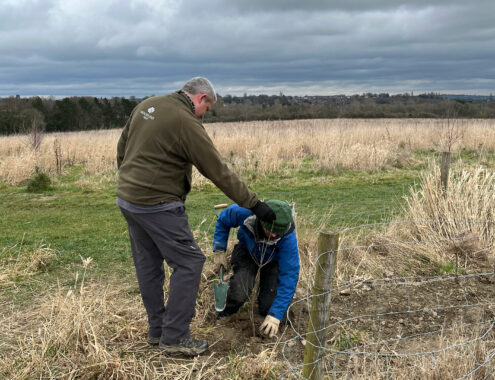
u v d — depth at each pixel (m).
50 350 2.92
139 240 2.86
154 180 2.62
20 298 3.85
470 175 5.73
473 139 15.23
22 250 5.09
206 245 4.94
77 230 6.04
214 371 2.80
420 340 3.24
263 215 2.86
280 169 11.02
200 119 2.88
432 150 15.13
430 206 5.28
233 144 13.84
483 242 4.78
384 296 3.92
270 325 3.05
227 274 3.98
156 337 3.07
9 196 8.71
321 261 2.19
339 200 7.82
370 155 11.43
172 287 2.81
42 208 7.61
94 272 4.48
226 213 3.49
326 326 2.31
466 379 2.55
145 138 2.62
